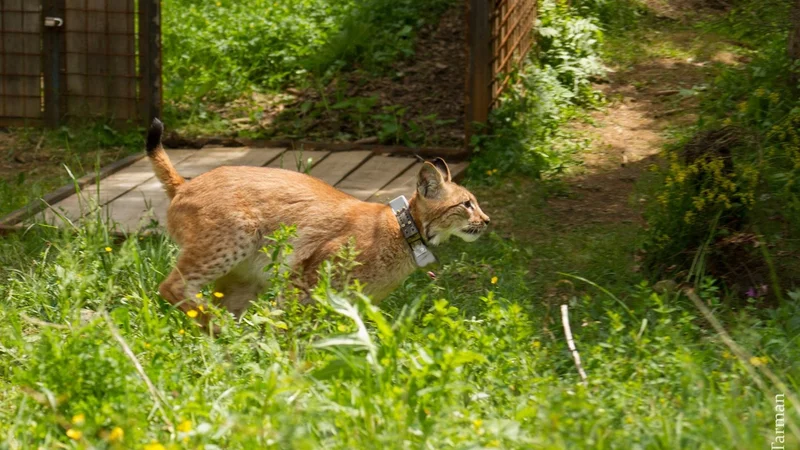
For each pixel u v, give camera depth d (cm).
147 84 1212
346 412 466
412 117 1271
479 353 568
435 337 550
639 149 1145
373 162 1135
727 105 1154
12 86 1226
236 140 1205
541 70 1287
